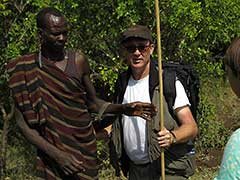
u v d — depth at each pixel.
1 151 5.09
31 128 2.61
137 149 2.66
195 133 2.58
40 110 2.57
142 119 2.64
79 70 2.60
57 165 2.63
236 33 4.90
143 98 2.64
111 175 4.97
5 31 4.83
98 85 4.83
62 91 2.57
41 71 2.57
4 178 5.09
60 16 2.54
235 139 1.47
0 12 4.58
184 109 2.59
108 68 4.75
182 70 2.62
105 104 2.69
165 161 2.62
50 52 2.57
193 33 4.58
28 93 2.58
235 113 6.32
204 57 4.95
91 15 4.77
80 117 2.61
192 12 4.49
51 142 2.58
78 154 2.61
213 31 4.82
